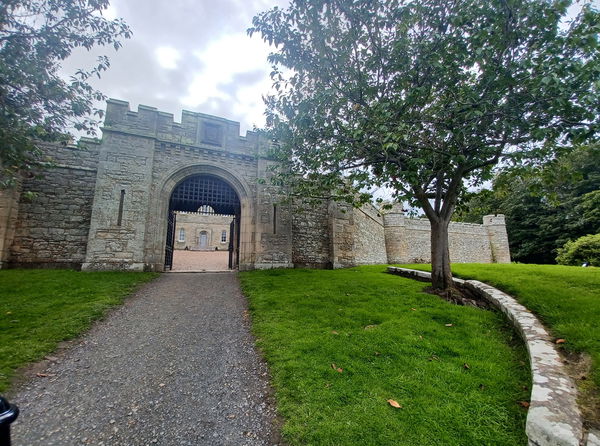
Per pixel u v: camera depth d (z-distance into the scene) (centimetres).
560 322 425
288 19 586
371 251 1834
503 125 474
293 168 802
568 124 439
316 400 285
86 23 545
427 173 590
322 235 1355
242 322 536
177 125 1146
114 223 984
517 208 2622
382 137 510
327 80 645
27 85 518
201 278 964
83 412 278
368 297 656
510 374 331
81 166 1025
